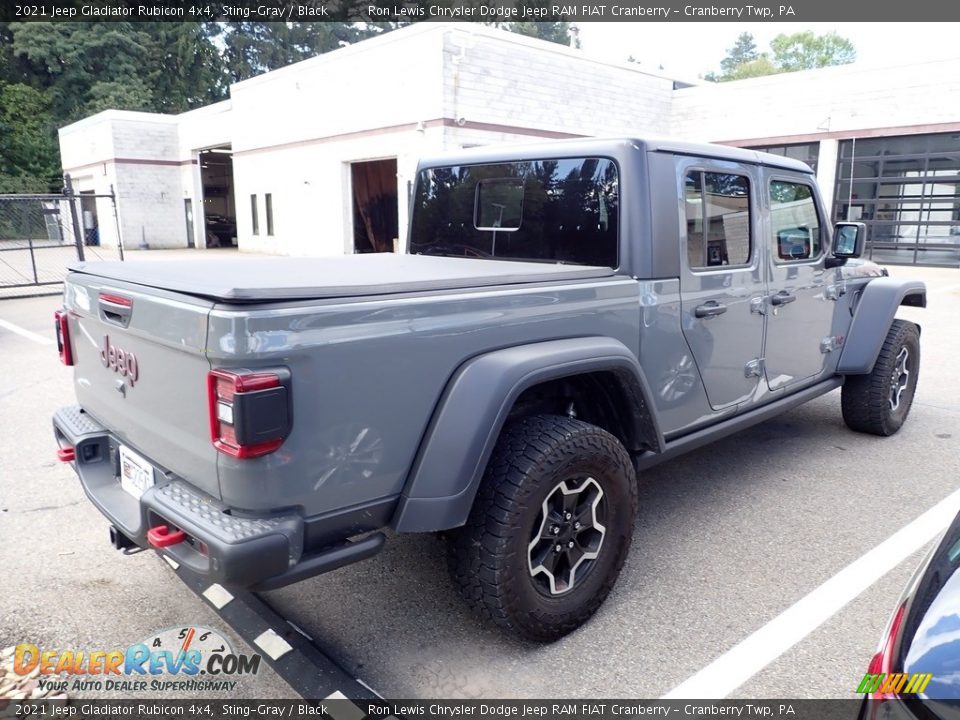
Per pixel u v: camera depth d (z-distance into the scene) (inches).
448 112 628.7
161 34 1764.3
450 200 157.8
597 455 107.1
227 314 77.9
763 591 124.3
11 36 1635.1
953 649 58.9
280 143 856.9
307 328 82.0
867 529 147.4
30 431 210.5
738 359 146.0
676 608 119.2
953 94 638.5
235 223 1205.7
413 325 91.6
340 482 87.7
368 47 692.7
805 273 163.6
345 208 778.2
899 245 699.4
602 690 100.0
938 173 663.8
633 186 121.3
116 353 102.7
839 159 725.3
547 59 687.1
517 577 101.0
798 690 99.7
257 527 81.9
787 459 187.6
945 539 74.1
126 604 120.8
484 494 100.1
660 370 127.5
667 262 125.5
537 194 137.1
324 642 110.3
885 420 199.0
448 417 94.8
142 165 1115.9
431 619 116.6
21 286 518.9
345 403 86.4
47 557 136.3
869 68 683.4
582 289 111.8
